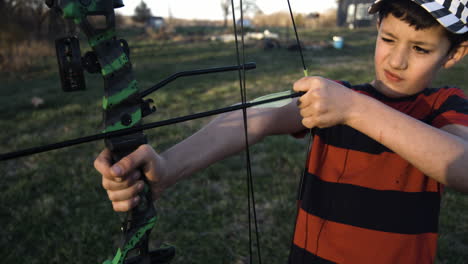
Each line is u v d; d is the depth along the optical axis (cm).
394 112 70
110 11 65
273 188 343
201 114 69
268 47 1672
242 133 97
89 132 529
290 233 279
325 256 101
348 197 99
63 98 749
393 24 84
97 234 280
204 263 251
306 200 106
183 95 758
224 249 264
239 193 337
